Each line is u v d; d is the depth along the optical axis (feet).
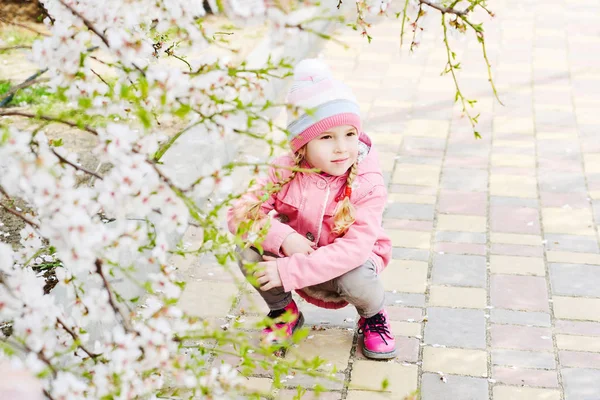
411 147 14.82
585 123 15.69
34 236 6.70
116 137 5.49
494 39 20.38
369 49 19.86
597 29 21.01
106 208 5.57
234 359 9.30
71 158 5.87
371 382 9.00
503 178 13.66
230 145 14.07
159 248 5.76
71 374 5.56
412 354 9.46
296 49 18.42
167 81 5.69
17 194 5.79
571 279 10.89
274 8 5.70
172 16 6.01
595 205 12.78
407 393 8.82
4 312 5.53
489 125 15.64
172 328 6.15
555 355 9.43
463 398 8.74
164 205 5.63
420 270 11.15
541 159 14.29
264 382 8.96
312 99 8.62
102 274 5.82
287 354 9.48
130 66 6.20
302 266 8.71
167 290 5.85
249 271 6.05
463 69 18.52
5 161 5.37
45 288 9.69
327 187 9.09
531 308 10.30
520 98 16.84
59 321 6.01
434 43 20.17
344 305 9.64
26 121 14.60
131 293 9.95
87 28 6.09
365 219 8.91
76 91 6.16
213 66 6.02
